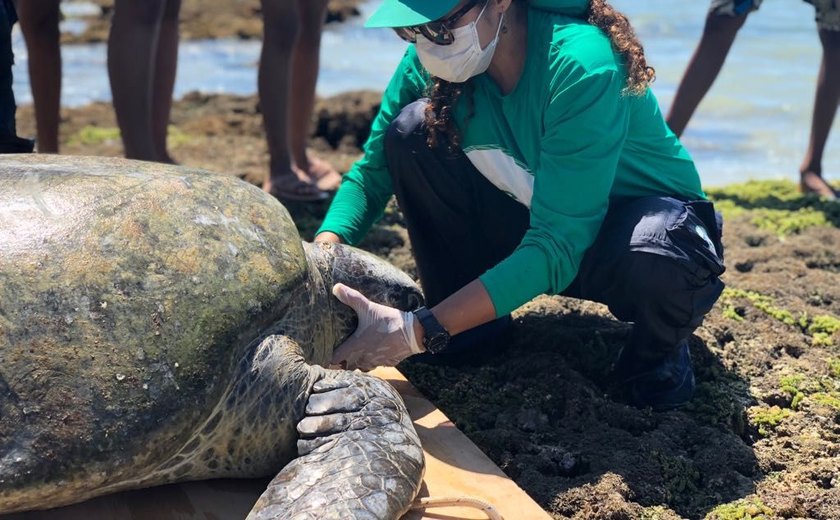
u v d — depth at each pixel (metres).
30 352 2.00
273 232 2.48
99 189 2.27
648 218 2.62
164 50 4.79
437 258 3.11
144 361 2.09
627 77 2.52
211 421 2.21
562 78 2.46
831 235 4.49
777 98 7.66
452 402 2.96
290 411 2.28
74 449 2.00
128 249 2.18
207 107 6.85
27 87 7.28
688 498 2.50
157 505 2.24
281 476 2.14
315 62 4.87
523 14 2.57
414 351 2.52
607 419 2.82
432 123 2.76
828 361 3.27
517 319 3.46
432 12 2.38
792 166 6.12
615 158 2.49
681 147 2.86
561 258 2.45
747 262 4.14
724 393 2.98
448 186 2.91
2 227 2.11
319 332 2.59
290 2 4.41
